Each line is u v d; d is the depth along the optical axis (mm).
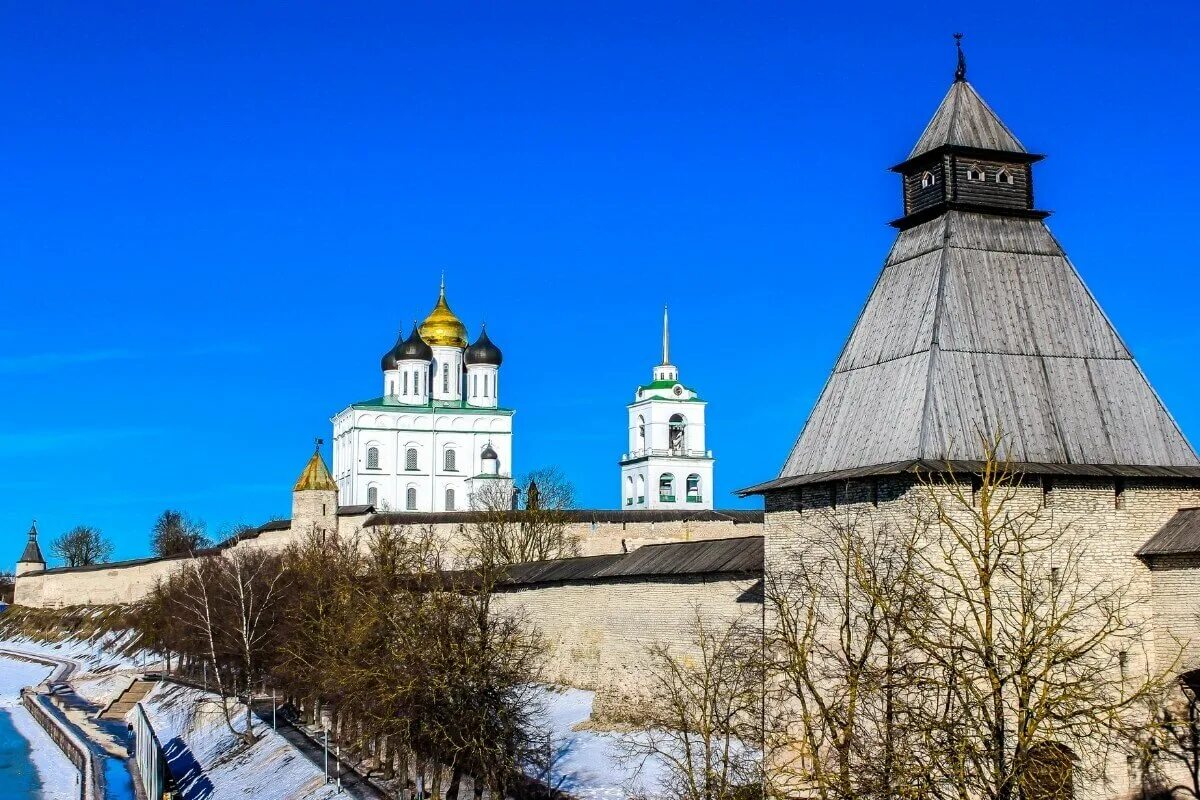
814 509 39719
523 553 92875
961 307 38531
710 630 51562
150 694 98812
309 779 55406
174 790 64062
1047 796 26641
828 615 38250
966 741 25453
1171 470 37438
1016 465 36062
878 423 38438
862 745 28906
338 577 67188
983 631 26312
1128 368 38969
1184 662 35781
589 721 56406
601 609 60312
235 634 79312
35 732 90688
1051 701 25141
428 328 171500
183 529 198500
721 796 30344
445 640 46969
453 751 45969
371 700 49531
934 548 34844
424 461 165625
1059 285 39719
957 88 41781
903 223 41969
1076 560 35938
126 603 148375
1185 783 35719
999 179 40594
